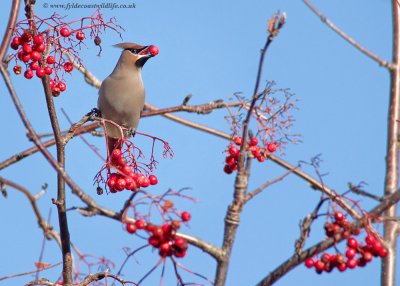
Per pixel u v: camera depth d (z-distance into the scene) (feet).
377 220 22.74
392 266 30.17
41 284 27.43
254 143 28.55
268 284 22.16
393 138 36.19
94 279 27.20
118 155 28.66
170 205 20.90
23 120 21.83
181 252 20.95
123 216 20.75
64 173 21.04
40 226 27.17
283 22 21.74
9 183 21.16
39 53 28.27
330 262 22.72
